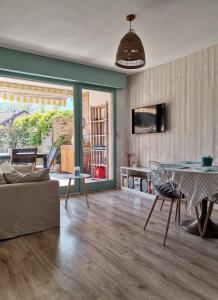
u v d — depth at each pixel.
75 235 2.66
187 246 2.40
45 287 1.72
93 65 4.60
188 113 4.09
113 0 2.47
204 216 2.84
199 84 3.89
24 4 2.54
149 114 4.77
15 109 5.61
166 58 4.22
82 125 4.81
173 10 2.65
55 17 2.81
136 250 2.30
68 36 3.31
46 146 6.11
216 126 3.67
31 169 3.47
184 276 1.86
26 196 2.68
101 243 2.46
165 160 4.54
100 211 3.54
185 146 4.15
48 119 6.07
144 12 2.69
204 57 3.80
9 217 2.57
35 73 3.98
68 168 5.53
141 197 4.40
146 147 4.98
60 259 2.12
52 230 2.81
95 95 5.00
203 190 2.45
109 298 1.60
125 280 1.81
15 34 3.24
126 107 5.45
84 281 1.79
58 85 4.70
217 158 3.66
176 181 2.55
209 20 2.88
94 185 4.98
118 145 5.34
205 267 2.00
